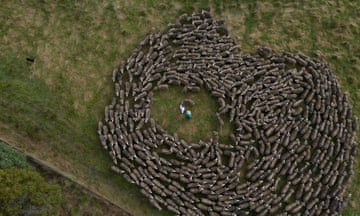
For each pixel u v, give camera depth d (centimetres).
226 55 3556
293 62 3572
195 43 3581
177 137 3322
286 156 3253
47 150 3222
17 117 3306
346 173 3244
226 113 3422
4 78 3425
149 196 3108
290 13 3819
